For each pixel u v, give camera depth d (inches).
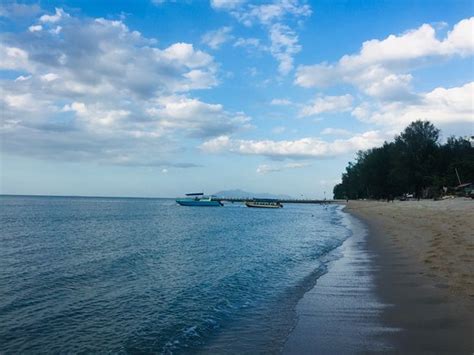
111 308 501.0
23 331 417.4
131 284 641.6
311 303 476.4
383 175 5000.0
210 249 1082.1
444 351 313.4
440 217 1462.8
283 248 1085.8
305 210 4965.6
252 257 921.5
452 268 590.6
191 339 383.9
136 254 991.6
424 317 394.3
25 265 832.9
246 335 387.5
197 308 491.8
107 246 1163.3
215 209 5012.3
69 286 631.2
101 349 366.0
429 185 4158.5
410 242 948.6
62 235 1510.8
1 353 361.4
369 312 428.5
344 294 514.9
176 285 628.1
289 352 330.3
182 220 2583.7
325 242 1221.1
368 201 5644.7
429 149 4207.7
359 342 343.3
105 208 4724.4
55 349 368.5
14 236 1466.5
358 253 883.4
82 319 457.1
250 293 565.3
